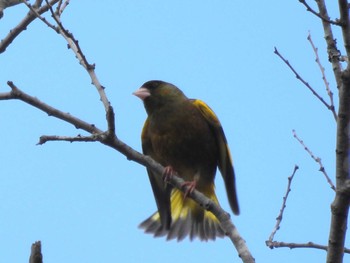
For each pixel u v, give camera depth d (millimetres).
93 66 9500
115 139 9516
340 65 8562
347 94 7816
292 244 9164
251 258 8453
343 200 7781
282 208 9508
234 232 9156
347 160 7898
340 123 7898
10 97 9188
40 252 7035
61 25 9234
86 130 9445
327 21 7969
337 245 7844
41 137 8875
